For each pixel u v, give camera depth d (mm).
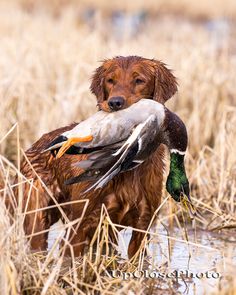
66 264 10164
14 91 17172
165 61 20750
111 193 10234
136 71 10156
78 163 9078
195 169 14508
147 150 9133
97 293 9344
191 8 45906
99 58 20469
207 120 17312
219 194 13312
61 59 19875
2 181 11125
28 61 19172
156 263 10672
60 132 11219
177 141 9375
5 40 22250
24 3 45625
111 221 10234
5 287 8422
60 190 11078
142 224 10430
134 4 46906
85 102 17203
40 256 10062
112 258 9930
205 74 19344
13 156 15328
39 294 8844
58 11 44375
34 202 11070
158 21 41969
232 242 11898
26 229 11148
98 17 31578
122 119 8859
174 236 12148
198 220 12578
